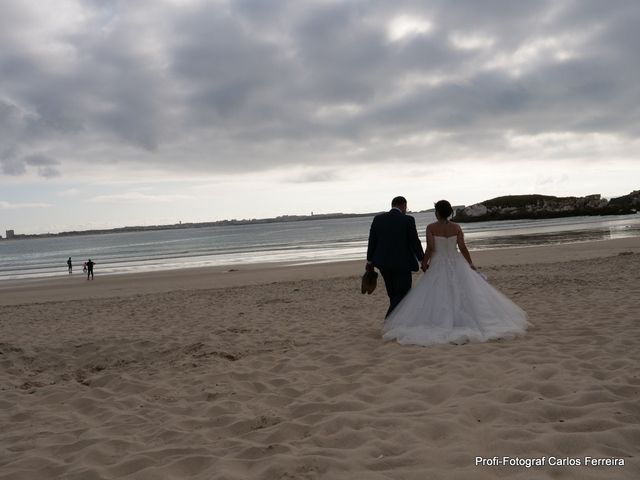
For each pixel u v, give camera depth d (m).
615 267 14.22
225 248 62.56
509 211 129.00
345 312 9.30
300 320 8.64
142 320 9.94
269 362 5.74
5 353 6.79
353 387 4.47
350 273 21.12
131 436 3.65
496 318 6.14
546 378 4.32
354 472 2.75
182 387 4.95
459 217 134.88
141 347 6.98
